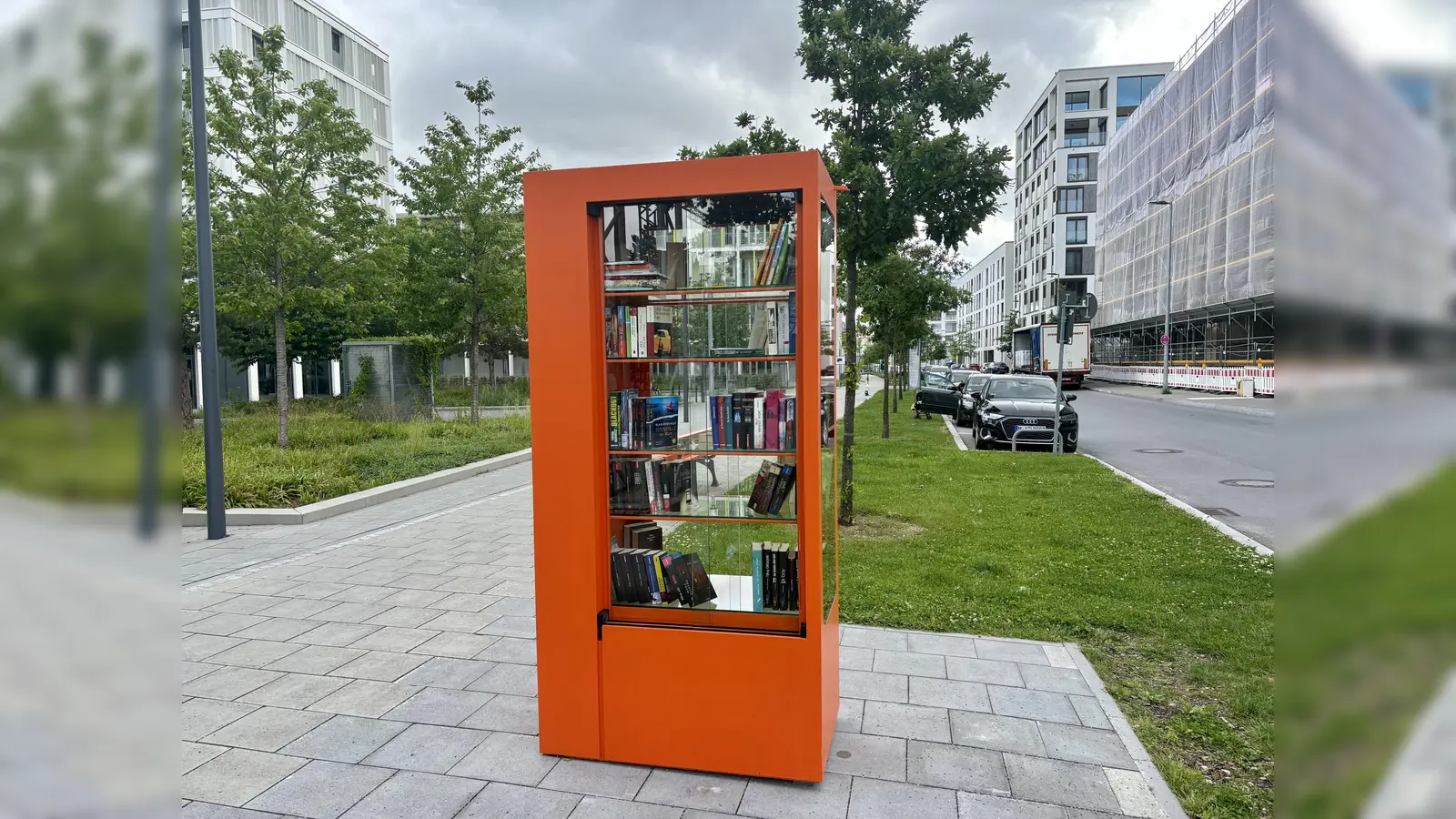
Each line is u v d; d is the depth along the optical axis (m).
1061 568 6.16
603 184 3.21
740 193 3.12
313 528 8.18
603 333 3.39
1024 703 3.87
